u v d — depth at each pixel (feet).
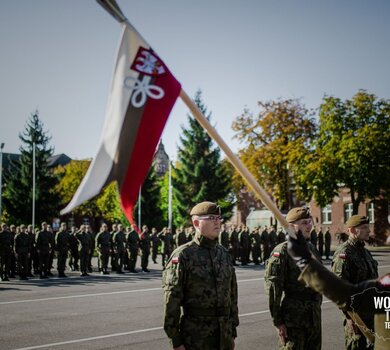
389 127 110.52
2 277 57.88
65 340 25.43
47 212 151.43
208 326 12.76
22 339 25.70
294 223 16.11
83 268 63.87
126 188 9.07
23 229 59.93
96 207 177.78
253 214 171.53
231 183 145.48
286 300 15.69
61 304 37.91
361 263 17.46
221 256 13.69
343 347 23.89
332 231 144.56
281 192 119.55
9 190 151.43
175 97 9.04
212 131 8.32
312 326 15.39
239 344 24.26
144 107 9.14
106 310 34.91
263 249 84.48
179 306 12.71
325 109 114.01
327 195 111.75
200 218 13.52
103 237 66.54
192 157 145.38
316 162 110.73
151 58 9.27
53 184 154.40
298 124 117.80
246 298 40.57
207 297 12.89
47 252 61.21
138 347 23.84
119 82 9.28
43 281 56.85
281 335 15.55
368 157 108.88
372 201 118.21
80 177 175.11
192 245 13.53
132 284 52.70
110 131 9.24
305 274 8.03
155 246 84.53
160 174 265.54
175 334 12.59
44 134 155.12
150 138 9.08
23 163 152.15
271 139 119.14
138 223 145.89
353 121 112.37
